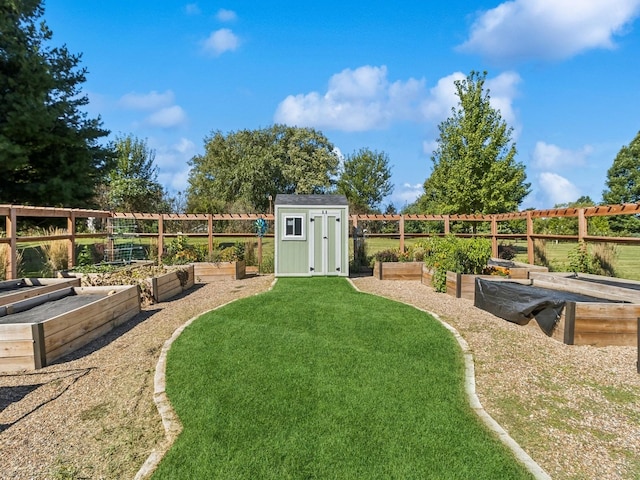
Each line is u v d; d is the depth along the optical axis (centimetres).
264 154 3747
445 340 507
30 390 376
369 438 285
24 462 269
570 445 286
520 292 592
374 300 742
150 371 416
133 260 1162
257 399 345
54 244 1111
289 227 1098
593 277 830
